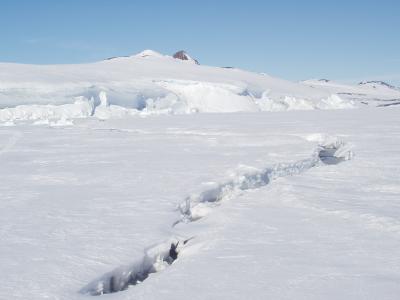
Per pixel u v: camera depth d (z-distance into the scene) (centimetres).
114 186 966
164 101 6350
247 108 6481
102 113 4409
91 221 709
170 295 457
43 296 446
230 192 961
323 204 797
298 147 1520
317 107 6316
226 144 1692
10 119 4138
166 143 1780
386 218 686
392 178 1012
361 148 1468
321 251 568
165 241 631
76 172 1146
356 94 15212
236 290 461
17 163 1333
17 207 796
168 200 836
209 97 6688
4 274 498
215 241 629
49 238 626
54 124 3119
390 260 525
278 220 723
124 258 558
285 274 496
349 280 469
